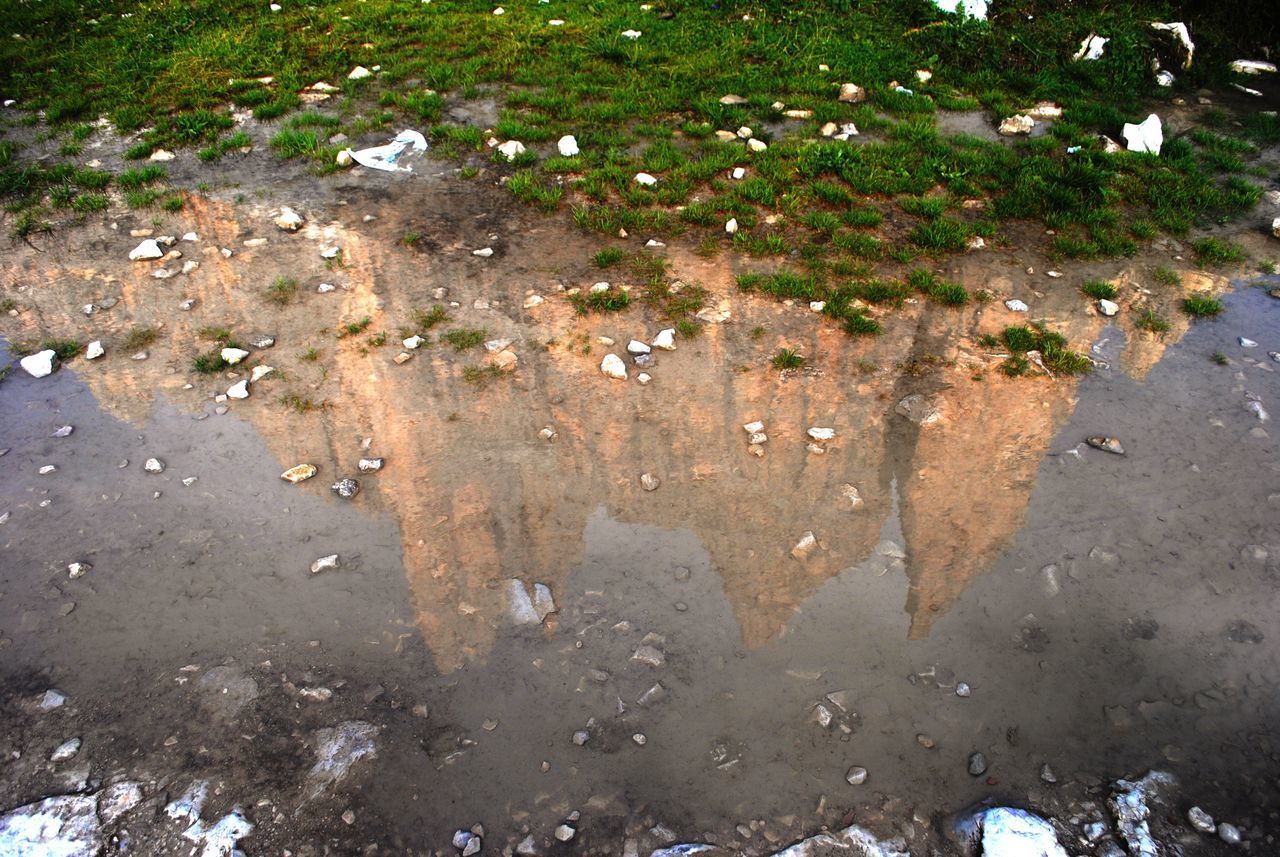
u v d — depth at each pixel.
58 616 4.33
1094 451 5.38
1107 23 11.32
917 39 11.50
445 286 6.90
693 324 6.47
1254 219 8.02
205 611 4.38
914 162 8.73
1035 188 8.23
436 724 3.91
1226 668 4.16
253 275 7.02
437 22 12.23
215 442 5.40
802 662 4.19
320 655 4.18
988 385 5.91
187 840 3.47
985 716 3.97
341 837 3.51
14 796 3.60
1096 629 4.34
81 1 13.16
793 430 5.53
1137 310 6.73
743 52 11.29
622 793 3.67
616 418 5.62
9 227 7.71
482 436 5.47
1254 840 3.50
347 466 5.25
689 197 8.17
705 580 4.58
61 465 5.20
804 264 7.17
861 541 4.80
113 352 6.16
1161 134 9.26
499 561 4.66
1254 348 6.29
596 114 9.63
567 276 7.04
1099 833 3.53
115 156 8.94
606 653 4.22
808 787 3.70
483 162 8.81
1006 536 4.81
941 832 3.55
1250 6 11.54
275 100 10.03
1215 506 4.98
